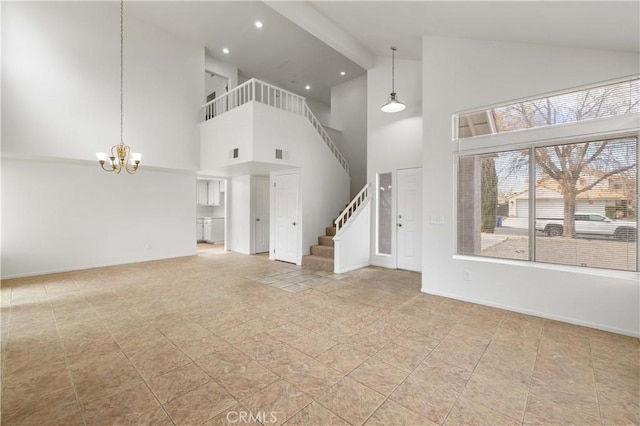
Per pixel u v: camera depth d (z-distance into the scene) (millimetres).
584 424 1670
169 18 5840
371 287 4457
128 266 5895
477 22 3182
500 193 3574
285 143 5805
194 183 7223
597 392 1955
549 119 3205
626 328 2781
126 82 5672
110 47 5465
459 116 3889
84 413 1738
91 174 5656
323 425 1658
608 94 2869
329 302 3766
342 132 8516
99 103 5332
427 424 1669
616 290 2826
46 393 1920
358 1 3631
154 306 3590
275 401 1856
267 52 7109
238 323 3084
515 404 1838
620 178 2830
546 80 3176
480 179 3729
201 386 2006
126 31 5672
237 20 5914
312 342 2664
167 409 1776
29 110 4605
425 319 3201
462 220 3875
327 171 6734
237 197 7906
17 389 1959
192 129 6652
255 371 2193
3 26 4383
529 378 2111
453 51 3859
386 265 5855
